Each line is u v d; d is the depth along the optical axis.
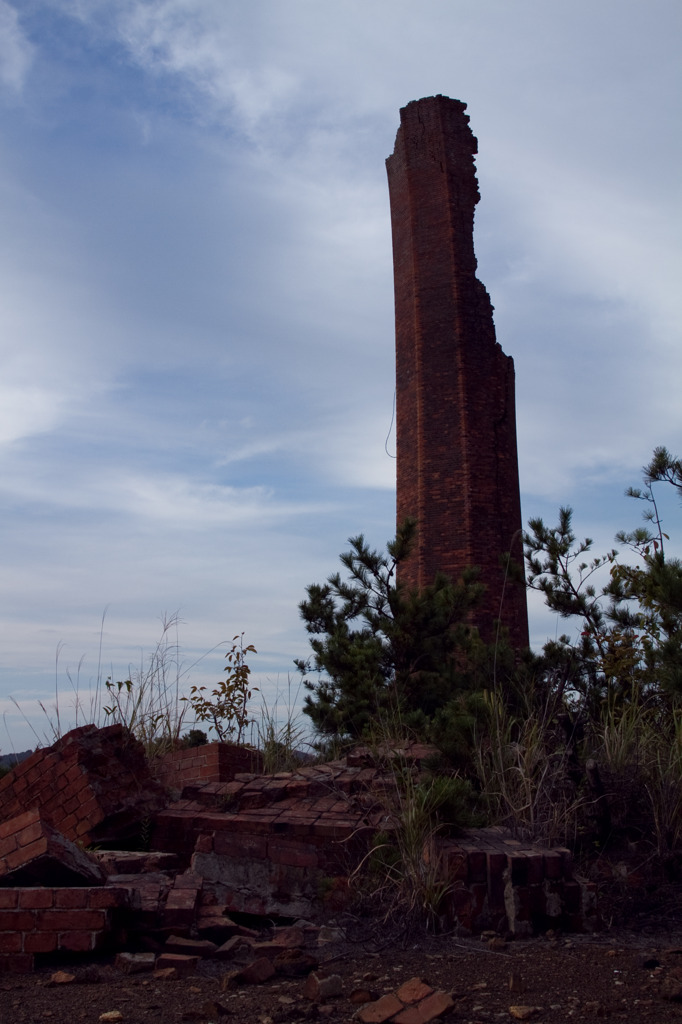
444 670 11.59
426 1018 3.79
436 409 21.48
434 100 23.52
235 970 4.69
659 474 12.66
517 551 21.09
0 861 5.14
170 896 5.46
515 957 4.89
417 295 22.44
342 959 4.96
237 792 7.12
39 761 7.19
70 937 4.82
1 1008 4.01
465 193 23.09
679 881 6.32
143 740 9.40
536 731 7.59
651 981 4.38
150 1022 3.82
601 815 6.68
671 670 8.07
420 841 5.75
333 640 11.63
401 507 21.80
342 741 10.32
